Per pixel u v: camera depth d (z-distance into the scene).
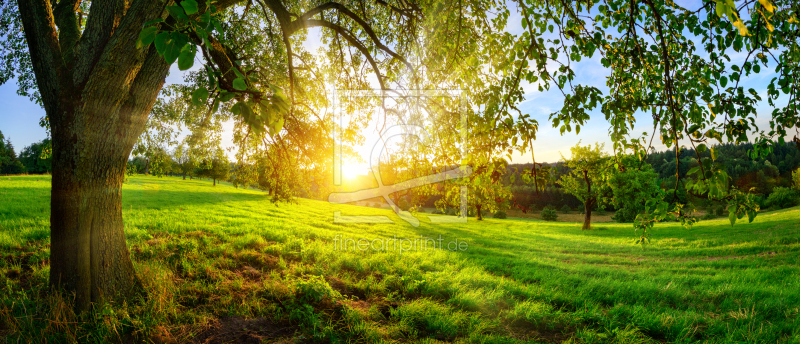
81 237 4.14
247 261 8.00
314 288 5.90
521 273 9.41
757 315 6.00
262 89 1.76
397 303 6.29
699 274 9.94
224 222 14.05
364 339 4.79
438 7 4.96
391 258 10.05
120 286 4.59
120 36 3.90
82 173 4.06
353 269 8.48
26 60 8.12
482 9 4.20
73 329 3.93
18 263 6.32
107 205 4.38
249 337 4.50
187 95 8.14
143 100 4.36
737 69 2.58
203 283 6.06
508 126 2.38
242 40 7.84
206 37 1.50
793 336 5.08
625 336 5.15
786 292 7.16
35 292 4.92
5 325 4.06
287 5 7.66
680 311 6.36
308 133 8.33
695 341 5.16
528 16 2.57
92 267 4.27
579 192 29.92
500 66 2.65
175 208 18.66
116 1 4.21
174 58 1.38
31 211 12.87
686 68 3.37
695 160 2.16
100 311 4.17
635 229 2.58
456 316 5.63
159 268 6.09
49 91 3.93
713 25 2.86
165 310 4.70
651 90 3.42
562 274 9.35
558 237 21.50
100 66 3.87
